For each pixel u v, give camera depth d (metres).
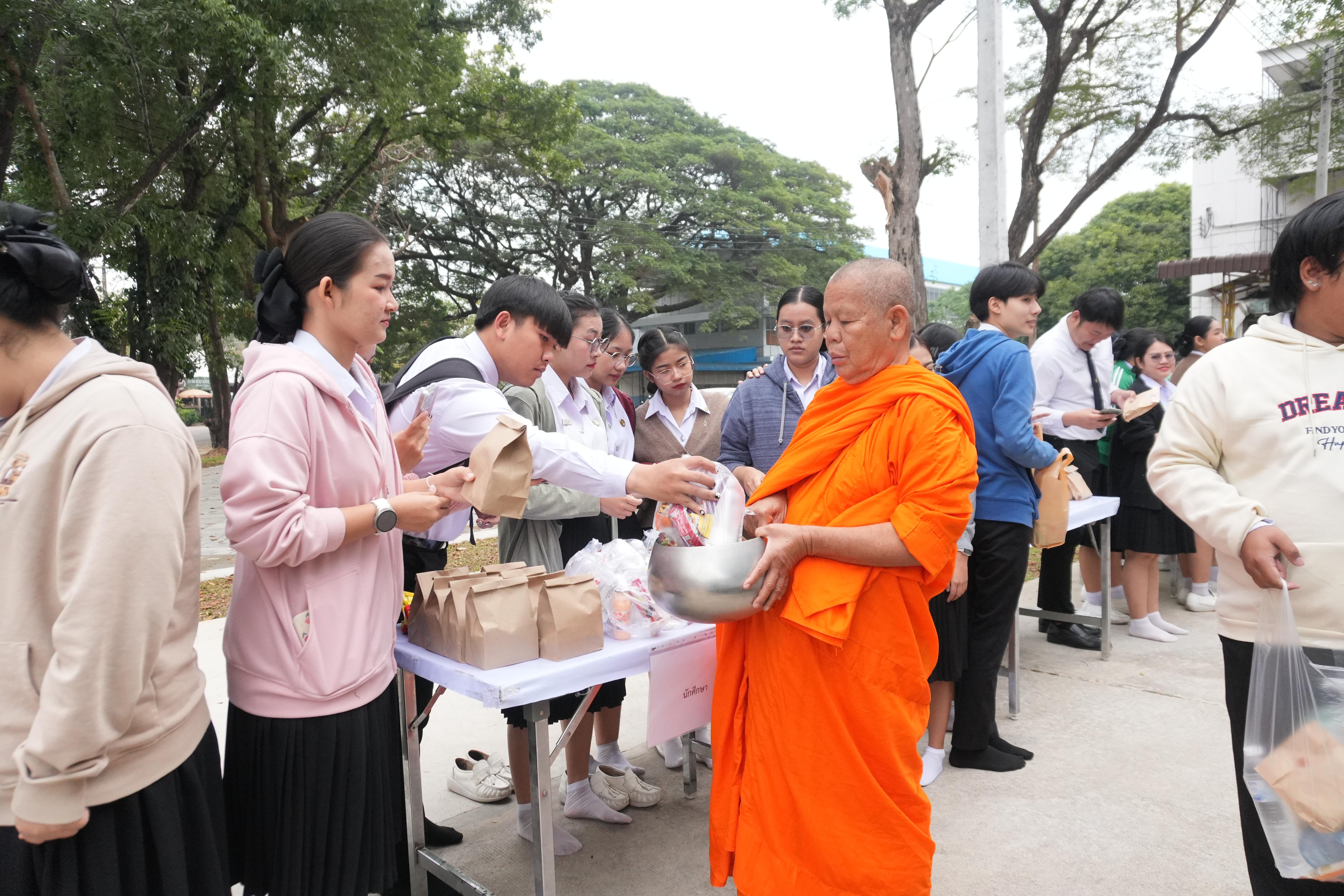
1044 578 4.45
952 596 2.76
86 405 1.23
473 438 2.06
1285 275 1.52
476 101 14.68
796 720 1.76
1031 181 11.22
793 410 3.09
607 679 1.93
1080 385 4.31
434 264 23.30
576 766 2.62
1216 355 1.61
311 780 1.56
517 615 1.87
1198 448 1.59
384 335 1.68
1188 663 4.03
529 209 23.17
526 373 2.22
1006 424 2.76
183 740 1.38
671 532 1.90
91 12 8.39
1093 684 3.79
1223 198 21.20
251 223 15.23
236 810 1.63
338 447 1.58
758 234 25.69
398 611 1.76
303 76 11.22
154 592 1.21
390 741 1.74
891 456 1.72
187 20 8.87
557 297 2.21
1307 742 1.39
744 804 1.87
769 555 1.66
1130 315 25.62
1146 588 4.43
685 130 26.47
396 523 1.58
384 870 1.71
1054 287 26.91
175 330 13.55
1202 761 2.99
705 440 3.46
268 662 1.55
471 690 1.79
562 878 2.34
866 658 1.73
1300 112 11.64
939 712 2.92
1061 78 10.78
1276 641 1.43
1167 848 2.43
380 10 10.33
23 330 1.28
